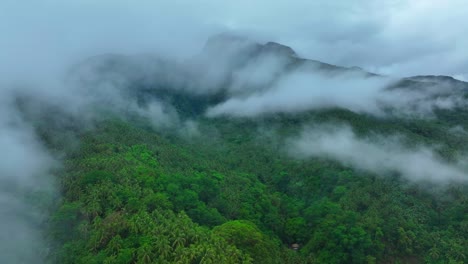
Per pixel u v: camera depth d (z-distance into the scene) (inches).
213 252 2790.4
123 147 5615.2
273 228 4682.6
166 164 5408.5
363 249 3986.2
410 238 4119.1
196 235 3006.9
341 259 3959.2
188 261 2706.7
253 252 3174.2
